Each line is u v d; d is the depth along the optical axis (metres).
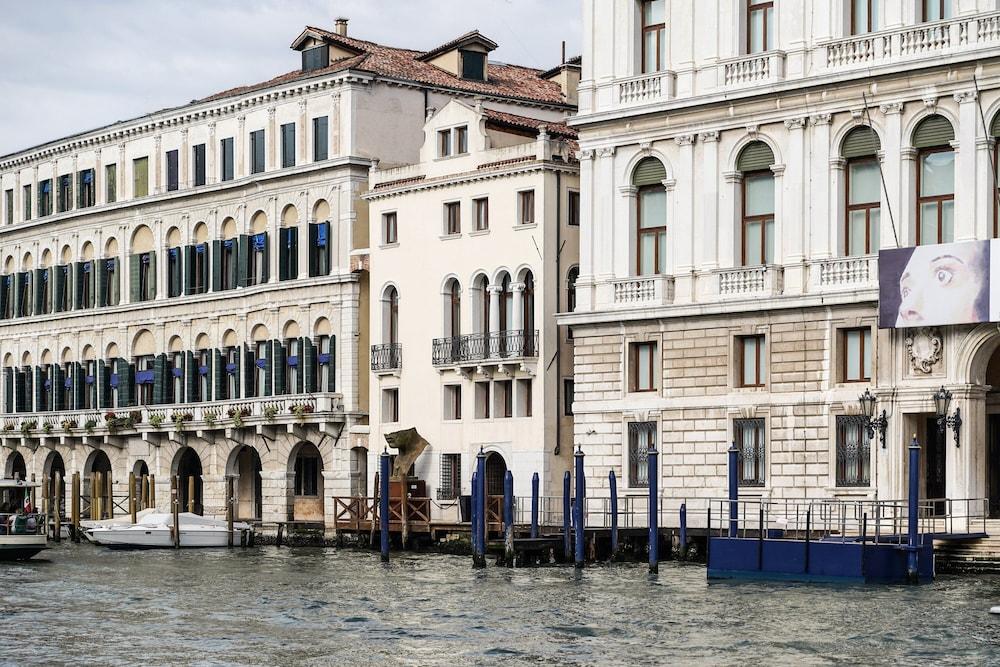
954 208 53.38
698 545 57.12
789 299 56.19
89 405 91.31
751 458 57.69
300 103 78.12
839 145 55.81
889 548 47.81
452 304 70.56
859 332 55.41
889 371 54.28
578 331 62.31
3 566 62.22
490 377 68.31
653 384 60.38
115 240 89.56
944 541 50.69
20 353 96.12
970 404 52.88
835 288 55.31
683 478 59.31
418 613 45.38
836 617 42.12
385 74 76.31
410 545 67.56
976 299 52.00
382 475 62.12
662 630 41.16
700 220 59.09
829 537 50.44
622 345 61.03
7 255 97.38
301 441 77.12
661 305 59.47
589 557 57.06
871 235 55.47
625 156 61.12
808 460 56.12
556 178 66.88
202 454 82.88
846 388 55.28
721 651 38.34
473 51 80.06
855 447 55.22
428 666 37.62
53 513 87.56
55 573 58.97
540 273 66.44
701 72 59.06
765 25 58.03
